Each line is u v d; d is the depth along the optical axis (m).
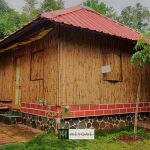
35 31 9.22
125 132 9.19
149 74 12.00
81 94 9.33
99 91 9.88
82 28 8.40
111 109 10.19
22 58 11.55
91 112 9.52
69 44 9.20
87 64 9.62
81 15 10.93
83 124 9.34
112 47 10.53
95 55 9.90
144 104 11.53
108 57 10.34
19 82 11.75
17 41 10.52
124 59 10.95
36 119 9.95
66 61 9.05
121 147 7.49
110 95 10.24
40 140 7.59
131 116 11.00
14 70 12.26
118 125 10.48
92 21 10.47
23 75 11.30
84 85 9.45
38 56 10.23
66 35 9.16
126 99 10.83
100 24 10.58
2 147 6.92
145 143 7.98
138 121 11.08
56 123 8.74
